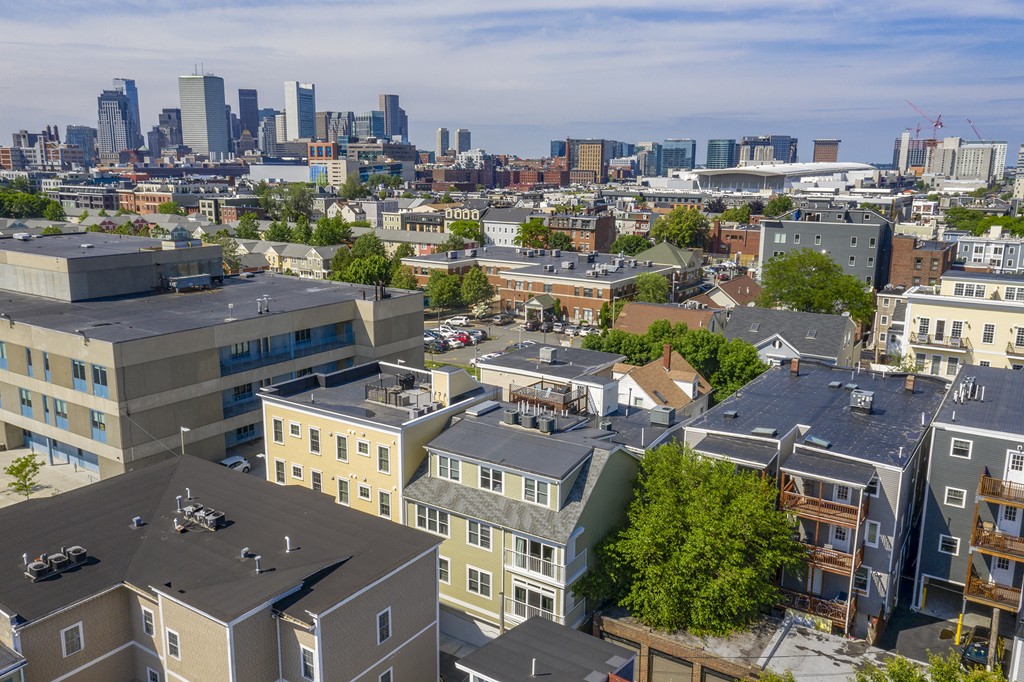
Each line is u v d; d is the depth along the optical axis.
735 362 78.50
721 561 42.66
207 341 69.25
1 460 71.81
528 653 35.31
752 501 43.31
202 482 44.81
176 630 33.81
